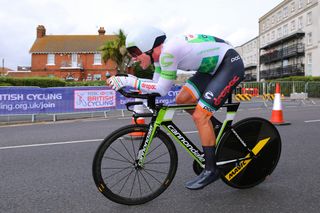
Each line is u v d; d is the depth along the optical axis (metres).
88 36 40.06
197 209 2.52
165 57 2.44
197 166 2.96
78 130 7.27
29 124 9.14
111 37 39.72
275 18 52.12
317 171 3.54
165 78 2.46
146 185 2.88
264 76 55.12
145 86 2.46
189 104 2.71
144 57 2.62
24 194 2.92
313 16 38.97
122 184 2.68
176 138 2.69
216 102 2.63
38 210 2.54
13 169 3.81
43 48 38.38
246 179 2.93
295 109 12.67
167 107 2.59
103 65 38.16
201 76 2.83
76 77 37.59
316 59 38.25
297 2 43.41
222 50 2.69
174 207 2.56
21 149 5.05
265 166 3.01
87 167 3.85
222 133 2.85
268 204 2.60
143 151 2.65
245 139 2.91
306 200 2.68
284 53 46.34
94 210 2.52
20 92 9.85
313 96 22.95
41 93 10.12
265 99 17.48
